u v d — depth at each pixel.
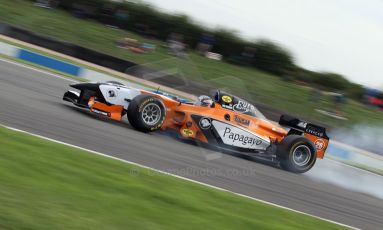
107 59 30.80
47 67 25.64
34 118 12.14
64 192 7.72
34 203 6.97
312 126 15.50
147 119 13.57
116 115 13.72
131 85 26.00
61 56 29.84
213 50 42.12
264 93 36.66
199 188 10.08
